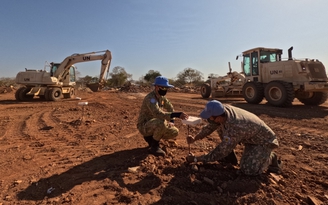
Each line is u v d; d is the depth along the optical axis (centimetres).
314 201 234
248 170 285
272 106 1019
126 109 1007
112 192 263
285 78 1012
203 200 241
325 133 523
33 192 268
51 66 1716
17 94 1532
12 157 393
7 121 749
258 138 284
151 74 4978
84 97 1814
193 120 326
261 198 241
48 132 581
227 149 278
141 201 240
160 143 437
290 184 280
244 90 1177
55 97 1552
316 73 945
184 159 354
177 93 2238
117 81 4712
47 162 367
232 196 249
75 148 441
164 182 281
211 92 1592
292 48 1038
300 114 790
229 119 278
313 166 335
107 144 463
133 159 357
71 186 280
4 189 276
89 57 1738
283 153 393
